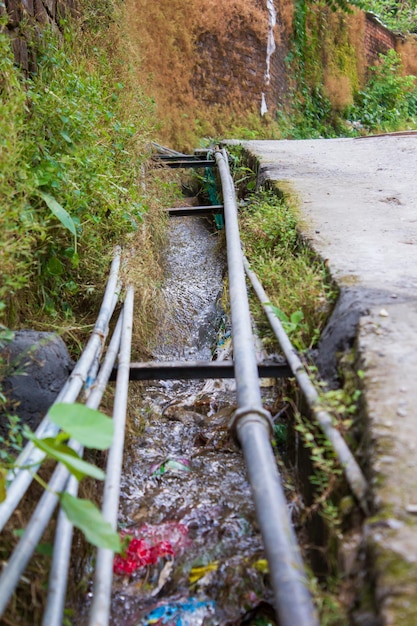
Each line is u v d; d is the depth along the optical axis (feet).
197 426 9.50
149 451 8.84
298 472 7.33
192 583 6.49
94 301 10.27
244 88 34.60
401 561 3.97
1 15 9.92
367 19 51.24
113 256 10.80
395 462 4.85
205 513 7.55
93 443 4.58
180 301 13.41
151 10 27.86
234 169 18.95
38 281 9.33
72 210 10.07
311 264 9.65
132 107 17.71
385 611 3.68
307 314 8.41
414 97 53.62
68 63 12.43
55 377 7.63
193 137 29.63
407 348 6.41
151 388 10.61
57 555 4.87
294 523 6.56
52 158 9.49
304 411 7.17
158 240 14.87
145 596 6.36
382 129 45.96
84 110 11.61
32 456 5.79
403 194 13.53
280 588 4.14
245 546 6.97
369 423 5.36
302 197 13.42
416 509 4.38
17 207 7.80
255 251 11.62
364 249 9.70
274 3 37.35
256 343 8.95
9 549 5.59
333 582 4.81
